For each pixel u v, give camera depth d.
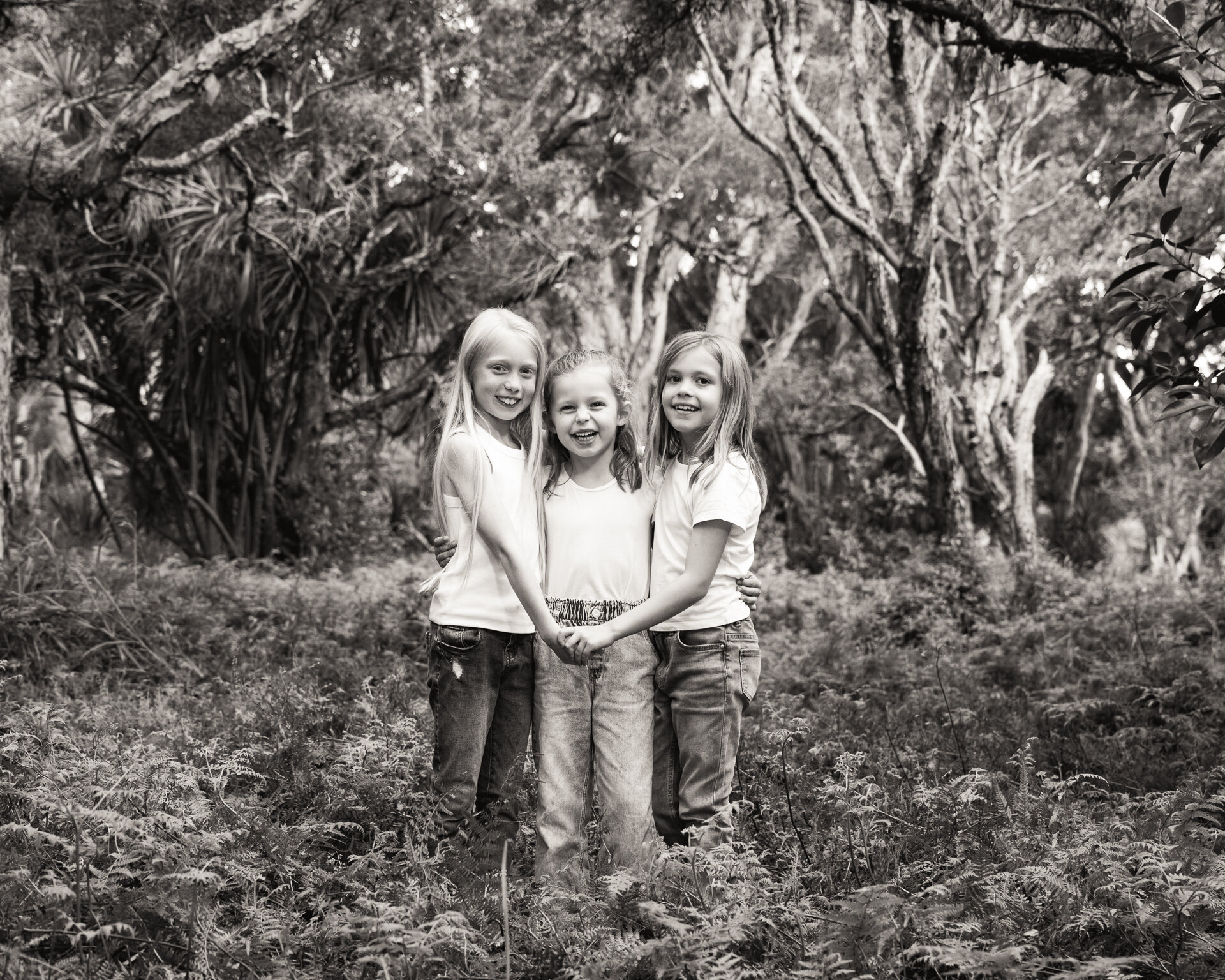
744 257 18.31
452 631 3.21
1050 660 7.15
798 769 3.94
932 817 3.35
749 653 3.29
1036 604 9.98
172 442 14.49
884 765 4.13
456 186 13.48
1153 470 21.27
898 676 6.64
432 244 14.39
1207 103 3.68
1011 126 15.49
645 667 3.29
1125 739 4.90
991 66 9.77
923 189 10.04
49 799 2.97
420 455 16.23
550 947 2.64
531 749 3.88
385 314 15.02
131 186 9.43
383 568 12.91
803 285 21.42
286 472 14.75
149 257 13.29
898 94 10.18
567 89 16.23
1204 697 5.54
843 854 3.14
